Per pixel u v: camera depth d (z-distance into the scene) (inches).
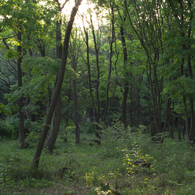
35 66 578.2
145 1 668.7
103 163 400.5
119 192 225.3
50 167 355.9
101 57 985.5
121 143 486.6
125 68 844.0
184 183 257.4
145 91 1250.6
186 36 536.1
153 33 699.4
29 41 626.8
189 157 369.1
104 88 931.3
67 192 239.9
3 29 429.7
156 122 721.0
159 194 226.7
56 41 637.9
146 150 443.8
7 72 1167.6
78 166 366.6
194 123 542.6
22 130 713.0
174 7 526.9
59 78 353.4
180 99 602.9
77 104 1018.7
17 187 261.9
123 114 869.8
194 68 596.7
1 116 1549.0
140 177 295.6
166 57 535.8
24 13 378.0
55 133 670.5
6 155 454.3
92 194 231.6
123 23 747.4
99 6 653.3
